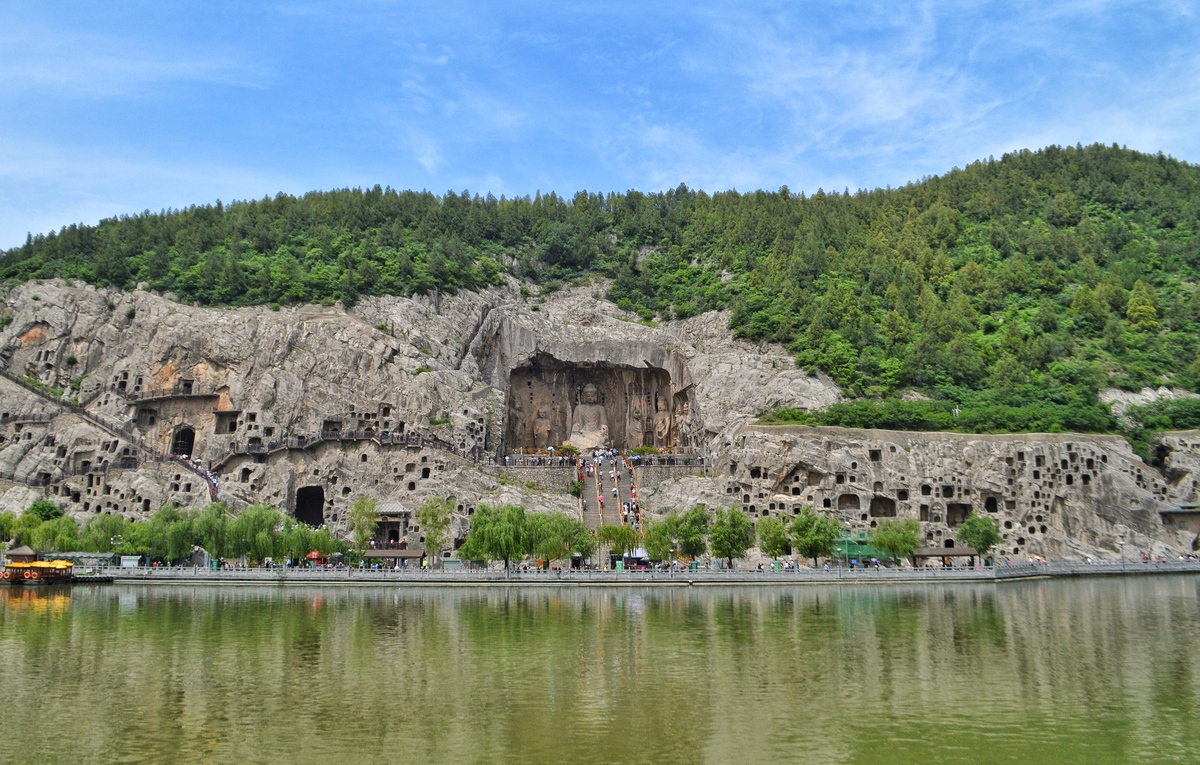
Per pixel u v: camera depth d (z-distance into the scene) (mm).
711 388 176750
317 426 164625
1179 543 152250
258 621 83125
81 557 127500
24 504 146375
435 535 131625
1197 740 46156
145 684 57531
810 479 152500
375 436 157250
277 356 169375
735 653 67312
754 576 118125
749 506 150750
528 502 149125
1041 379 176125
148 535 128750
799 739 46219
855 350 182500
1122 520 150625
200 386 170125
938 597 103500
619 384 196750
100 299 183250
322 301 183250
